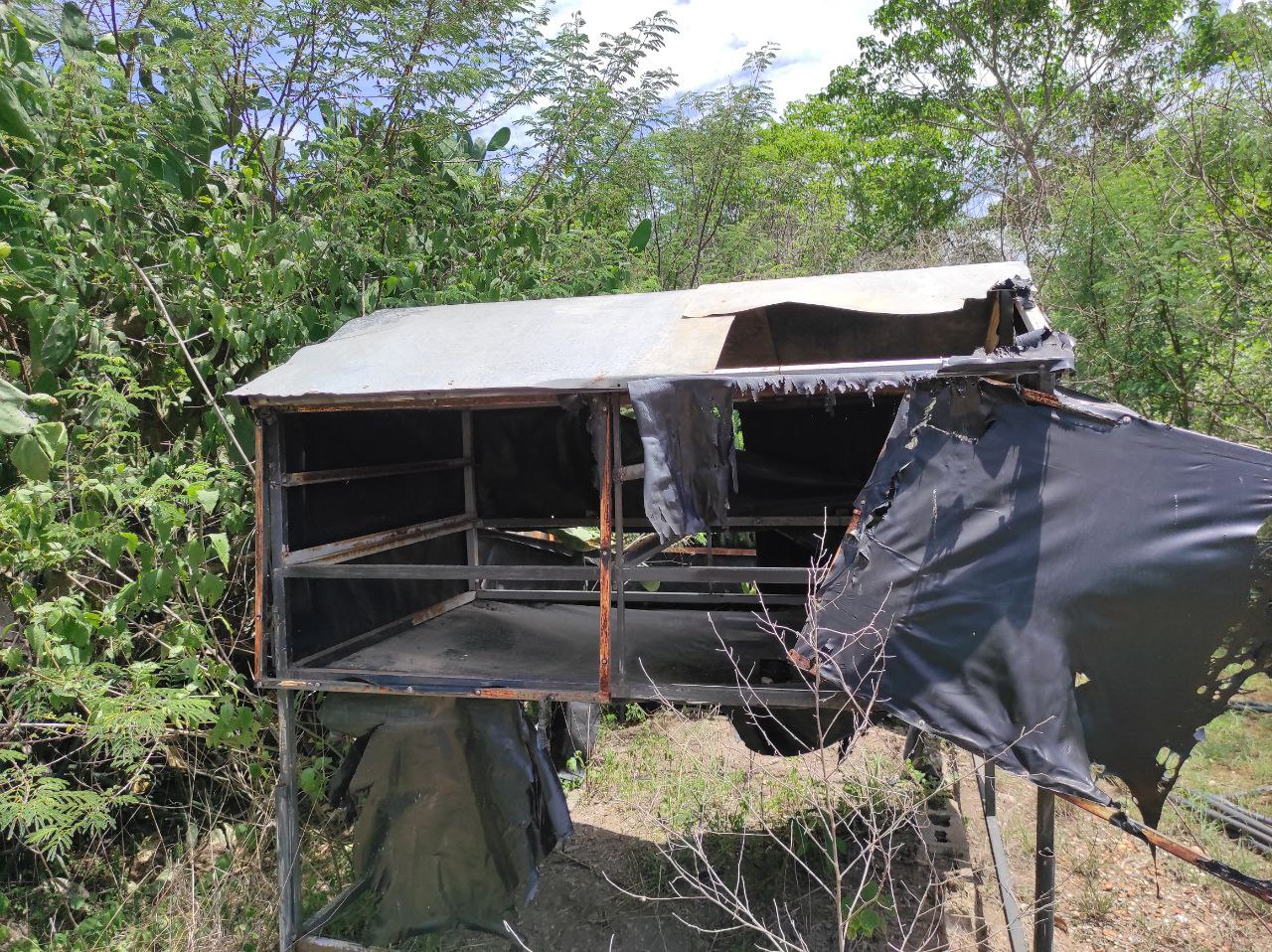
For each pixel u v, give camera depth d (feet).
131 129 13.28
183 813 13.05
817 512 14.33
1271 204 19.51
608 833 13.91
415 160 18.02
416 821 10.32
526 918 11.80
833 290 11.41
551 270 19.15
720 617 14.02
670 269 32.04
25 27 12.23
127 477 11.09
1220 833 13.09
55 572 11.73
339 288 15.42
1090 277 21.34
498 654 11.55
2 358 11.47
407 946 11.18
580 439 14.90
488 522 15.42
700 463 8.46
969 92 47.14
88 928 11.10
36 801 9.32
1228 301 19.22
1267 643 7.24
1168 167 21.15
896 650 7.82
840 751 11.02
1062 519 7.74
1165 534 7.50
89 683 10.19
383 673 10.15
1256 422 18.90
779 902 11.79
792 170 42.78
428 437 14.10
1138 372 20.42
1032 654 7.56
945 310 10.14
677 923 11.54
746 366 13.70
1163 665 7.48
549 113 20.01
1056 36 42.37
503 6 18.21
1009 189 36.58
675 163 33.45
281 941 10.53
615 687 9.30
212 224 13.50
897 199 51.72
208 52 14.07
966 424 8.04
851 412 14.14
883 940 11.03
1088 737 7.59
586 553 16.26
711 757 15.42
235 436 12.44
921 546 7.86
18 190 11.18
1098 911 11.40
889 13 46.03
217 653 12.01
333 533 11.55
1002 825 13.85
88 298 12.79
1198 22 32.48
